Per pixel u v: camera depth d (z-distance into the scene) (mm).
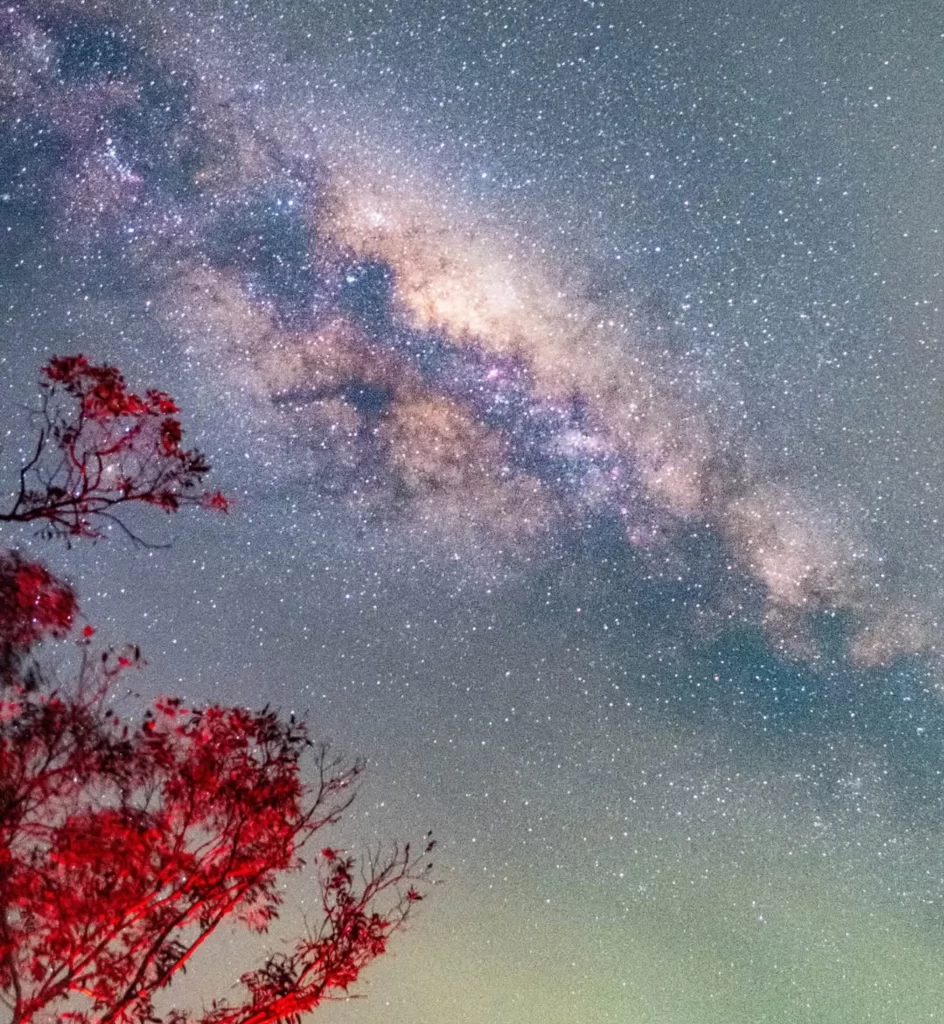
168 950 5547
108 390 5254
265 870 5918
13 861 5074
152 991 5344
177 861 5543
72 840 5113
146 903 5418
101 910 5234
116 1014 5156
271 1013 5988
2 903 5031
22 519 5188
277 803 6000
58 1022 5172
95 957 5270
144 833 5285
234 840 5887
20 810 5043
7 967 4965
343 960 6285
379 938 6422
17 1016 4910
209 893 5652
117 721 5469
